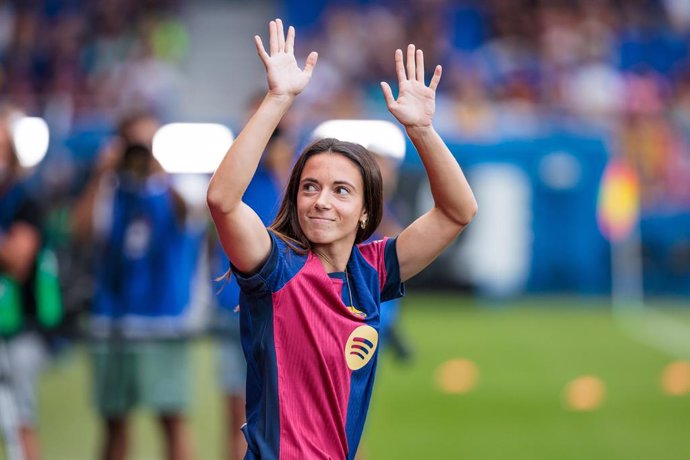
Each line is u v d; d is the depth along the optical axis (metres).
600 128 37.91
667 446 17.31
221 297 13.88
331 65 45.22
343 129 29.61
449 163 8.45
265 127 7.88
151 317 13.93
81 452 16.94
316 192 8.20
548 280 35.84
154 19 47.25
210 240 14.17
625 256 36.16
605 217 35.59
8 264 13.30
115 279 13.98
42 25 46.97
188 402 14.12
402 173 33.28
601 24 46.72
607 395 21.45
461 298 35.88
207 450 16.98
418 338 28.66
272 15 50.88
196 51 49.81
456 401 20.80
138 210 14.01
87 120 37.38
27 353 13.59
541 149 35.28
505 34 46.97
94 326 13.99
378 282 8.48
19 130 16.28
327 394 8.03
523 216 35.44
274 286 7.95
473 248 35.56
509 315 33.22
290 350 7.99
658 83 45.28
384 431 18.33
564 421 19.16
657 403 20.77
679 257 36.69
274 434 7.90
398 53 8.48
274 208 13.02
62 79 45.28
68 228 22.73
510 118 38.91
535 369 24.25
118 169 14.17
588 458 16.52
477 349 26.92
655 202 38.47
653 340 28.70
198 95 48.72
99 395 14.04
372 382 8.31
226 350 14.00
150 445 17.31
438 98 41.81
